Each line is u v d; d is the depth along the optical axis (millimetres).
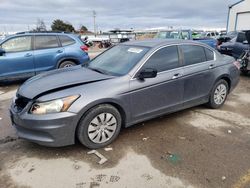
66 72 4141
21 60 7398
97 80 3600
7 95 6574
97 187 2795
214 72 4848
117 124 3682
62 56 7996
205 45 4863
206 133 4094
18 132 3451
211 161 3277
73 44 8312
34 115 3172
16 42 7445
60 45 8070
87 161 3281
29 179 2930
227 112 5059
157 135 4012
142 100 3859
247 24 28734
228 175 2988
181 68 4328
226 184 2834
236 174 3010
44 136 3229
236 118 4746
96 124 3467
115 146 3656
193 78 4480
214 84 4953
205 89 4797
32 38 7656
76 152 3492
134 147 3633
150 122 4496
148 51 4043
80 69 4340
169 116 4781
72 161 3283
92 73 3965
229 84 5328
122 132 4098
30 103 3270
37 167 3160
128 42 4777
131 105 3750
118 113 3648
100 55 4855
